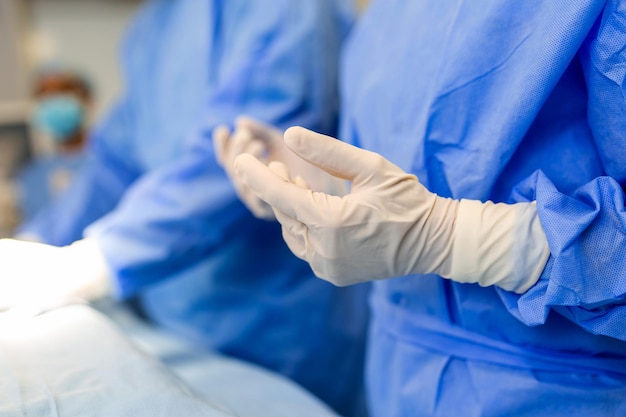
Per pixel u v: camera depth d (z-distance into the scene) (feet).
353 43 3.25
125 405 1.84
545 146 2.13
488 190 2.17
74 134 7.37
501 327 2.27
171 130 4.35
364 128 2.80
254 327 3.93
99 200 4.97
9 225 6.51
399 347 2.67
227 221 3.44
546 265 1.95
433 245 2.07
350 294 4.09
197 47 4.17
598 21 1.87
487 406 2.26
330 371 4.15
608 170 2.00
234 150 3.08
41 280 2.63
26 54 7.14
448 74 2.23
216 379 3.28
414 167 2.36
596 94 1.92
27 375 1.92
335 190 2.21
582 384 2.20
